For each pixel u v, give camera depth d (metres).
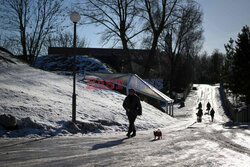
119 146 5.53
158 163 3.74
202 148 5.23
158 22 30.45
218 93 62.09
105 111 12.12
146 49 29.67
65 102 11.50
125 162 3.80
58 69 27.52
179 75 63.12
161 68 54.06
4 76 12.84
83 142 6.12
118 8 26.91
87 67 28.41
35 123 7.65
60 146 5.43
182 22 28.39
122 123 10.95
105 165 3.59
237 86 35.56
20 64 16.73
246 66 33.41
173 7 27.75
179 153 4.61
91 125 9.10
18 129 7.16
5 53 17.48
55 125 8.18
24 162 3.76
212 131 9.81
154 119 15.34
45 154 4.46
